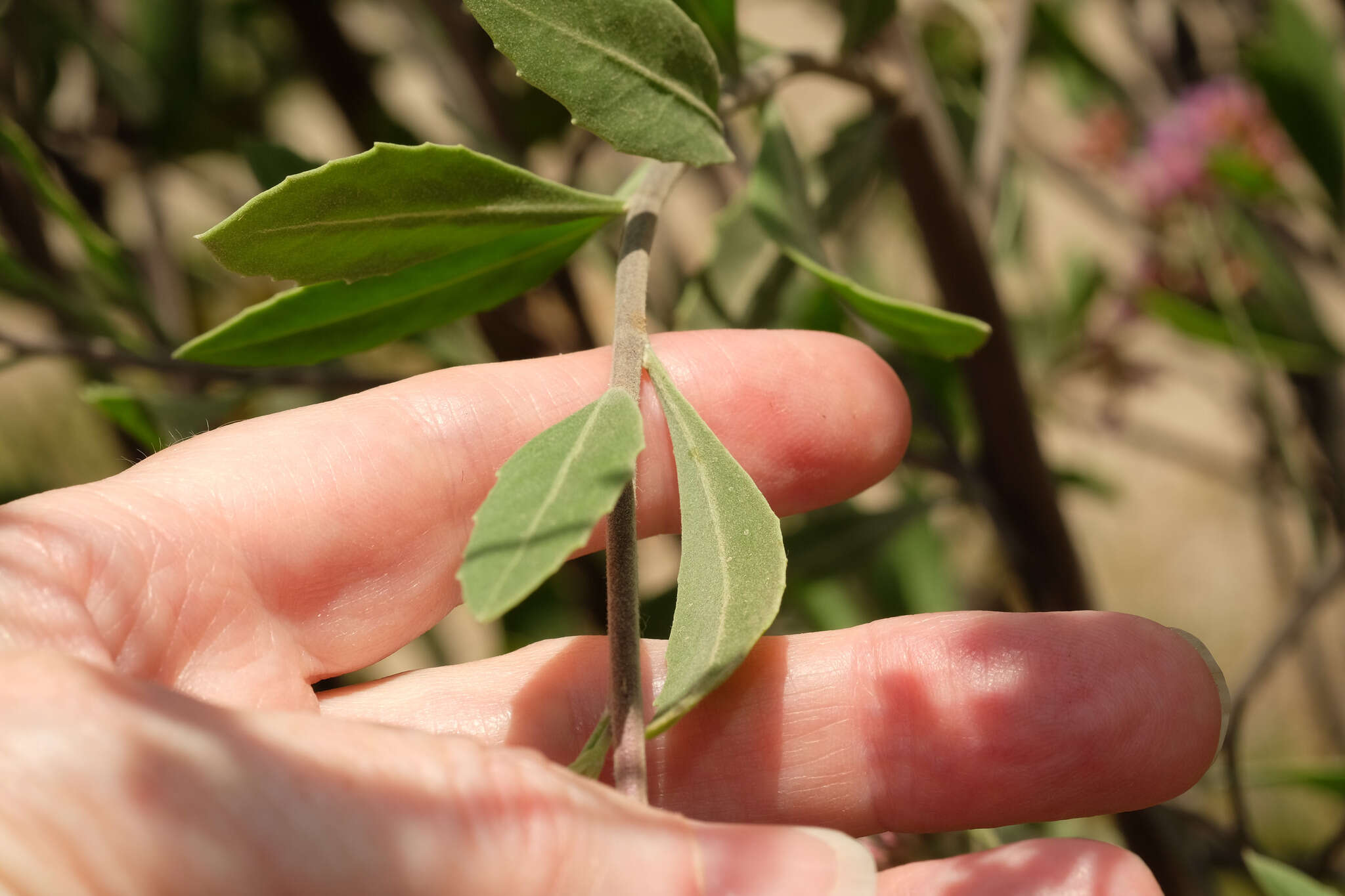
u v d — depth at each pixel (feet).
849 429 0.79
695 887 0.68
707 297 0.82
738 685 0.77
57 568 0.73
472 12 0.68
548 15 0.68
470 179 0.69
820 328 0.84
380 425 0.78
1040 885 0.71
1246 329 0.86
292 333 0.72
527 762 0.69
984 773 0.76
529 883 0.68
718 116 0.71
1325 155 0.86
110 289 0.86
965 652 0.76
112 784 0.66
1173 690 0.75
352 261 0.69
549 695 0.78
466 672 0.79
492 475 0.79
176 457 0.77
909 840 0.81
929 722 0.76
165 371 0.85
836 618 0.89
